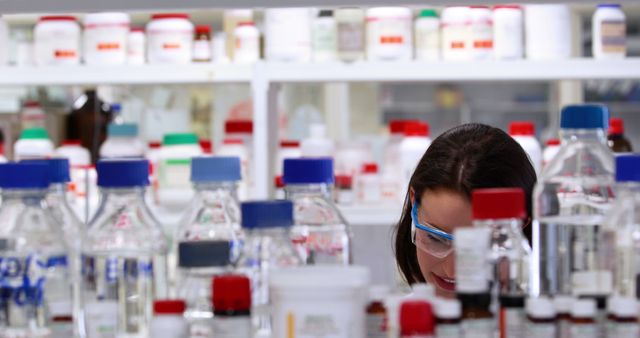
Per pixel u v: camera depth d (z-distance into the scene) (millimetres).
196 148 2934
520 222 1036
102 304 1070
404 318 908
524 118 6539
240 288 970
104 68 2871
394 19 2818
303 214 1193
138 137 3207
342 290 945
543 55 2826
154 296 1160
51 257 1120
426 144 2961
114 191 1163
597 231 1128
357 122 4156
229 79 2838
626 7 4098
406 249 2014
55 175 1223
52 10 1213
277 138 3037
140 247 1153
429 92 6648
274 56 2857
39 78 2898
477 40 2809
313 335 942
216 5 1190
